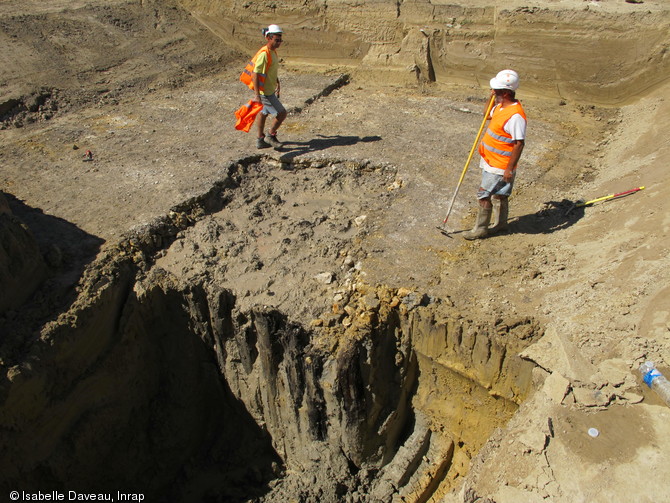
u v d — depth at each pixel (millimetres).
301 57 11797
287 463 6434
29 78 9602
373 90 10484
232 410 6668
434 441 6051
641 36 9188
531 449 3855
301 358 5531
